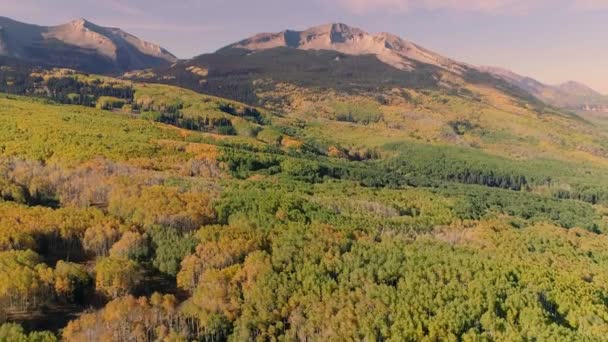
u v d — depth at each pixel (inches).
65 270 4877.0
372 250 5767.7
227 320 4680.1
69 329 4244.6
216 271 5142.7
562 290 5270.7
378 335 4475.9
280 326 4618.6
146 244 5782.5
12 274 4547.2
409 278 5128.0
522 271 5615.2
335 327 4517.7
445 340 4382.4
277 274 5128.0
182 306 4849.9
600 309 4896.7
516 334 4411.9
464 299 4928.6
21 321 4439.0
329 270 5300.2
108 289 4911.4
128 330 4350.4
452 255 5890.8
